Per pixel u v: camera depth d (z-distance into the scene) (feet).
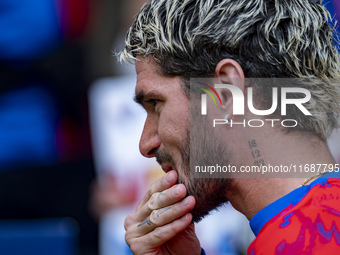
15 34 40.91
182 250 22.88
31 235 34.09
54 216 40.52
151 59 20.13
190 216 20.81
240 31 19.19
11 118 40.29
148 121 20.95
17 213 40.29
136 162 37.78
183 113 19.81
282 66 19.25
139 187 37.68
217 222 35.47
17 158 40.37
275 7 19.47
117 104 38.19
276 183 19.01
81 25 42.09
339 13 34.94
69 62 41.27
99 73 40.91
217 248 35.29
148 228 21.31
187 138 19.83
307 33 19.61
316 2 20.83
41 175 40.42
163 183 20.65
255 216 18.71
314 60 19.56
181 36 19.56
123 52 20.98
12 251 33.94
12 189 40.22
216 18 19.38
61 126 40.93
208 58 19.39
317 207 17.40
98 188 38.60
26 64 40.83
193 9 19.61
